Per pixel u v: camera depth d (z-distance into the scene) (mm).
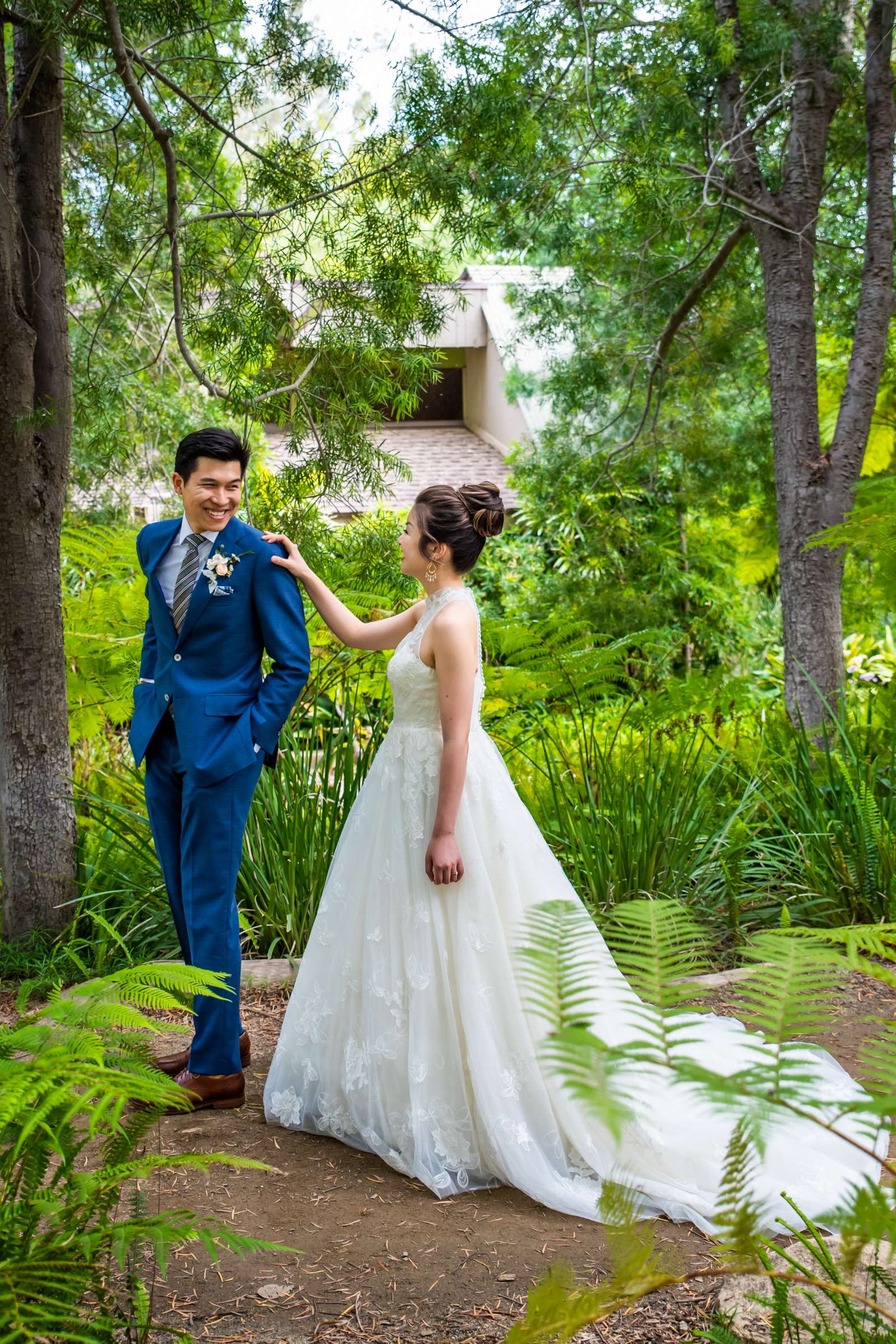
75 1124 2613
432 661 2793
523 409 12438
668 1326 1907
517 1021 2602
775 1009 1090
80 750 5508
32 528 3939
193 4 3645
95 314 6258
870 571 6578
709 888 4426
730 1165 1207
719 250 6766
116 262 5188
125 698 4938
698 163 6137
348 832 2900
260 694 3004
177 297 3998
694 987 1120
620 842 4309
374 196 4238
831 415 10133
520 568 10969
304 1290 2090
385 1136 2666
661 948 1180
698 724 5191
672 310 7262
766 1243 1438
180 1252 2217
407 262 4293
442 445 13523
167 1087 1597
